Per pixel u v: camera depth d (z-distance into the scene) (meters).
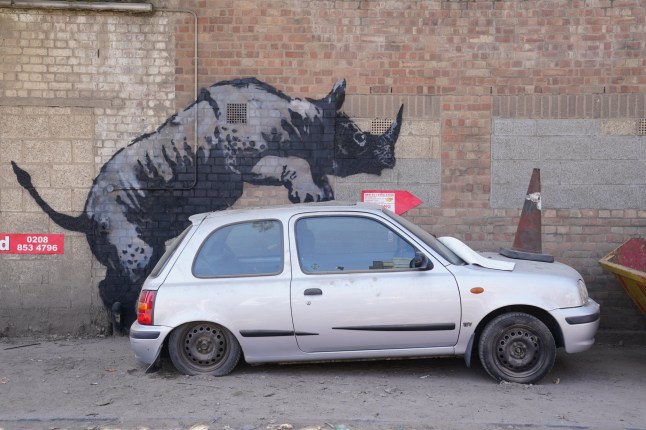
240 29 9.04
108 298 9.08
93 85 9.00
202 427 5.70
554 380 6.98
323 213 6.93
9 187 8.99
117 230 9.06
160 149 9.05
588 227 9.02
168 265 6.89
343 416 5.86
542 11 8.99
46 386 6.85
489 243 9.07
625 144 8.98
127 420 5.87
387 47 9.05
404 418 5.82
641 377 7.23
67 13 8.95
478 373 7.11
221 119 9.08
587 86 9.00
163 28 9.01
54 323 9.05
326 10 9.05
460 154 9.07
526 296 6.61
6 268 9.02
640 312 8.88
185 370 6.88
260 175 9.09
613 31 8.97
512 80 9.03
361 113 9.07
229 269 6.84
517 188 9.05
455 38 9.03
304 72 9.06
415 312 6.62
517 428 5.63
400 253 6.80
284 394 6.42
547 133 9.02
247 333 6.71
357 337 6.67
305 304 6.65
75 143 9.01
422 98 9.07
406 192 9.05
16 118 8.97
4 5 8.80
